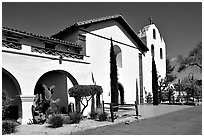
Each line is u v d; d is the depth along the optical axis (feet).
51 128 34.09
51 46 54.08
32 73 40.91
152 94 85.92
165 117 46.09
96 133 30.48
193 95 95.20
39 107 40.68
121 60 73.67
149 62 89.30
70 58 49.19
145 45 84.23
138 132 30.78
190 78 106.22
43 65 43.14
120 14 73.15
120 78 71.77
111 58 62.28
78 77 50.42
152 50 94.63
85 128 33.99
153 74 81.35
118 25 73.82
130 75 76.48
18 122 38.24
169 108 65.77
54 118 36.19
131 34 79.15
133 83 77.46
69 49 57.57
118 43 72.69
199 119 42.37
